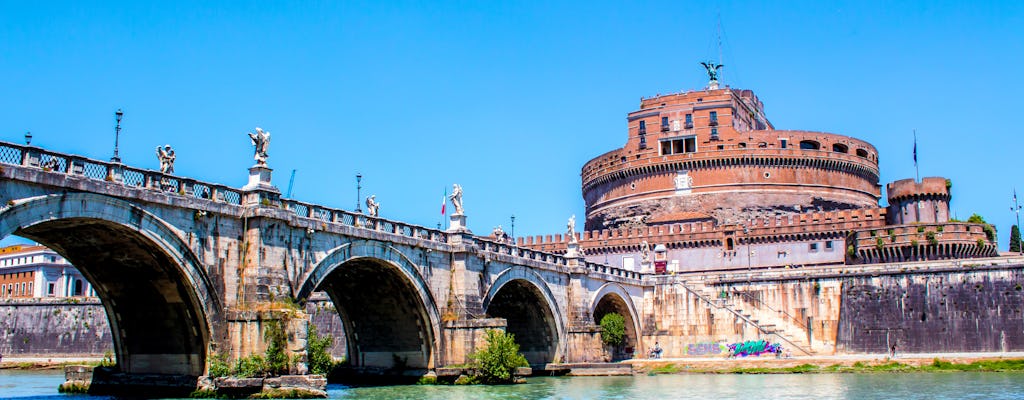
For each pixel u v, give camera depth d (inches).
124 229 1579.7
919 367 2913.4
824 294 3452.3
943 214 4067.4
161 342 1861.5
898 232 3823.8
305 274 1929.1
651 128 5108.3
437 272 2409.0
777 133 4911.4
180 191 1700.3
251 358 1732.3
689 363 3171.8
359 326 2519.7
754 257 4402.1
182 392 1772.9
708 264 4488.2
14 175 1392.7
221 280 1763.0
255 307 1766.7
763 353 3380.9
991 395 2014.0
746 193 4827.8
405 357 2464.3
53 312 3966.5
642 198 5054.1
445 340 2413.9
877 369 2925.7
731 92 5049.2
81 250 1701.5
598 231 4785.9
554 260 3031.5
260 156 1876.2
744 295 3580.2
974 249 3740.2
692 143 5000.0
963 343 3181.6
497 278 2618.1
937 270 3282.5
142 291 1792.6
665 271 3836.1
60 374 3275.1
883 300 3351.4
